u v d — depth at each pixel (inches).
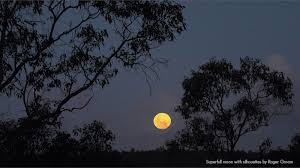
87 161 1224.8
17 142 1192.8
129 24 1247.5
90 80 1235.2
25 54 1211.2
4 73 1194.0
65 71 1229.7
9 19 1179.9
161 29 1247.5
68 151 1226.6
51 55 1232.8
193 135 1897.1
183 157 1446.9
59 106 1212.5
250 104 1994.3
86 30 1220.5
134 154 1254.3
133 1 1232.2
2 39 1179.9
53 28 1201.4
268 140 1689.2
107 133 1285.7
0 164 1158.3
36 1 1184.8
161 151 1348.4
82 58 1219.9
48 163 1198.9
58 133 1230.9
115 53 1238.9
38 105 1211.2
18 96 1212.5
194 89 1988.2
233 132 1975.9
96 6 1221.7
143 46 1244.5
